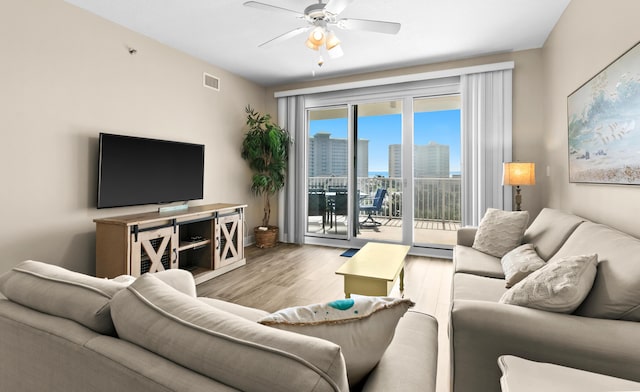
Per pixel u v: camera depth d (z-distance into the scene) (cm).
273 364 60
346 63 430
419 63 430
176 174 367
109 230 274
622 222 194
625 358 106
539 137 377
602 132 213
